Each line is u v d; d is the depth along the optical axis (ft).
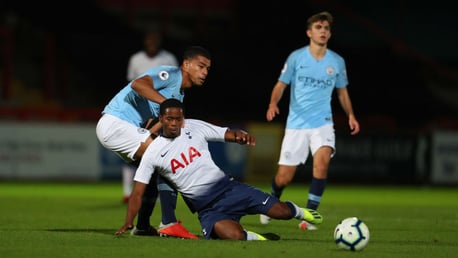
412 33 406.82
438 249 91.20
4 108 272.72
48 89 313.94
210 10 378.94
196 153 95.81
